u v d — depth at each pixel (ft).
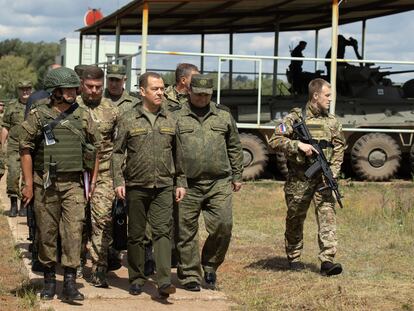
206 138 22.91
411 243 33.04
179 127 22.80
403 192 48.19
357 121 60.59
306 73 66.23
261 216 41.60
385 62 58.13
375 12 66.13
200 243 32.30
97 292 22.65
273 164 62.85
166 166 22.04
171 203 22.24
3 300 22.09
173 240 25.62
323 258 25.81
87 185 21.29
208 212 23.30
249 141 58.23
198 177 22.93
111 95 25.70
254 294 23.49
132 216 22.27
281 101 60.95
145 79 22.00
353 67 64.08
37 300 21.76
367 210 41.60
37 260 24.57
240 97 61.62
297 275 26.05
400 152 59.88
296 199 25.96
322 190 25.61
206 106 23.17
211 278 23.98
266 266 28.02
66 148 20.81
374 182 59.00
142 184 21.91
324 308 21.67
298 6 61.93
